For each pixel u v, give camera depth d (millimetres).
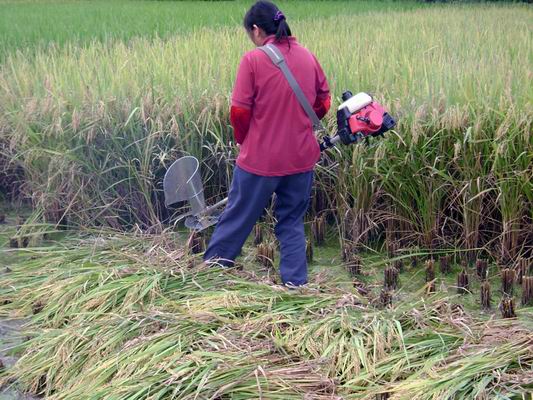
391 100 5594
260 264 5203
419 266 5207
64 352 3904
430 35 9875
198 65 7094
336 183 5496
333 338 3793
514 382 3244
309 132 4551
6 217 6434
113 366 3672
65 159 5824
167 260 4883
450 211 5246
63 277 4797
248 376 3463
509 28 10883
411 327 3926
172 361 3582
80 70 7012
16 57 9484
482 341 3713
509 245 5008
